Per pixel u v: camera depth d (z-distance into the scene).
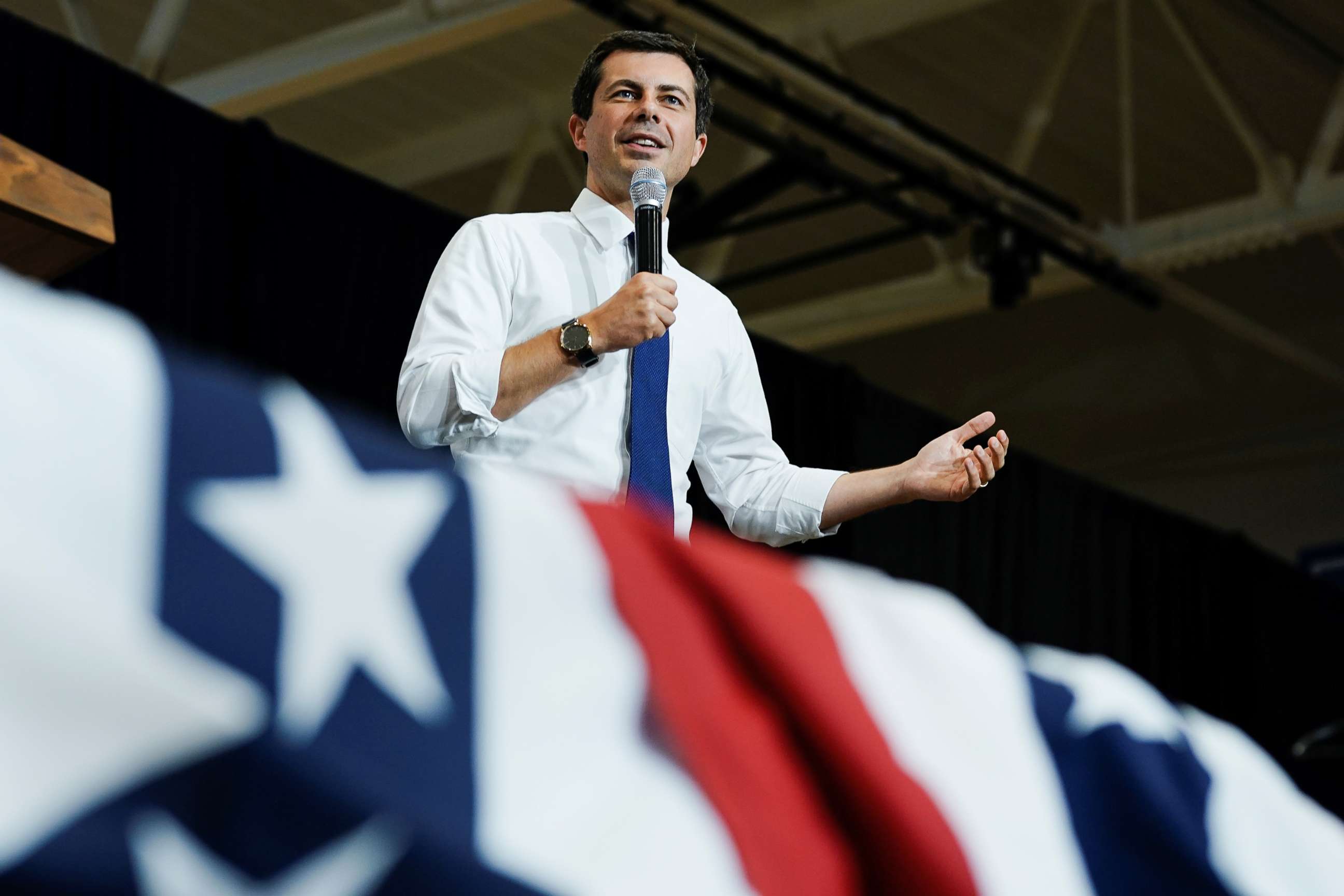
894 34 14.24
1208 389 20.55
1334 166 16.06
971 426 4.09
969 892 1.02
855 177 13.14
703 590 1.01
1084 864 1.12
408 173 15.70
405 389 3.73
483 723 0.83
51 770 0.67
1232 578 17.30
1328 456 20.89
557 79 14.60
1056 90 13.84
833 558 12.92
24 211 3.63
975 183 13.66
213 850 0.70
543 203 16.41
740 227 13.45
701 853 0.89
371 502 0.84
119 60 13.46
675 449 4.02
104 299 8.78
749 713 0.99
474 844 0.79
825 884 0.96
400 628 0.82
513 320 3.98
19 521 0.69
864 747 1.03
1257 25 14.16
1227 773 1.25
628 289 3.67
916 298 16.88
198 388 0.79
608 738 0.89
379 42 11.76
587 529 0.95
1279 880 1.20
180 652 0.72
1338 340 19.06
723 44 12.05
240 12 13.13
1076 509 15.62
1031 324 19.81
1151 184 16.67
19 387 0.71
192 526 0.75
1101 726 1.19
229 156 9.55
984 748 1.12
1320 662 17.92
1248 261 17.84
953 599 1.21
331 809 0.74
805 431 12.99
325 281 9.78
